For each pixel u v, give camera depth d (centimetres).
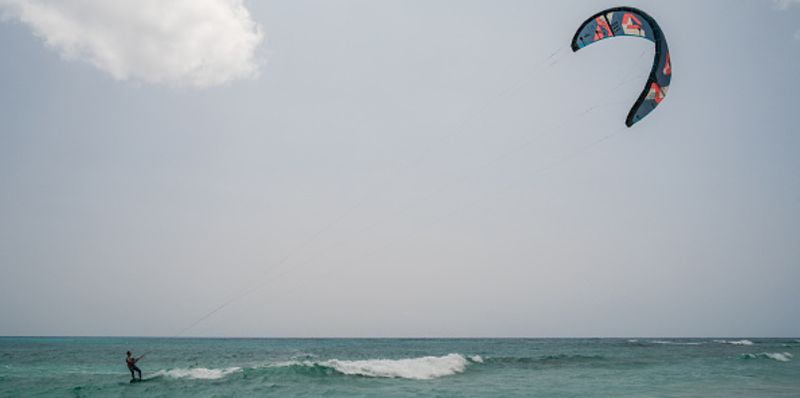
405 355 4806
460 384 2044
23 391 1886
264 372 2303
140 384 2042
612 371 2669
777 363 3331
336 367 2405
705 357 3947
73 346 7456
